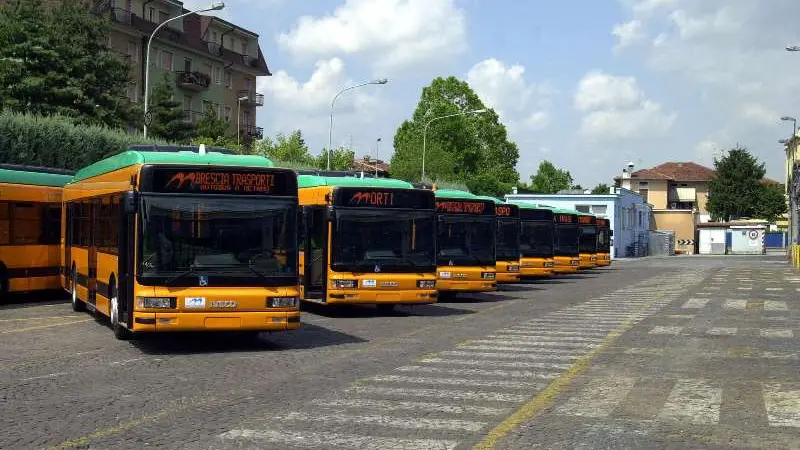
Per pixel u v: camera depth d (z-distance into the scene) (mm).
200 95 72062
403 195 19406
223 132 63281
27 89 41625
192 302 12898
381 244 19125
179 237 13023
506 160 94188
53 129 32938
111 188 15445
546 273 34688
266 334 16141
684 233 98000
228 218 13258
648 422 8242
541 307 22719
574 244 39250
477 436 7648
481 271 24141
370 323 18375
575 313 20766
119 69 46312
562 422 8242
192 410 8859
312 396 9633
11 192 21531
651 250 88000
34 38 42656
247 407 9000
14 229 21641
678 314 20312
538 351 13523
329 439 7543
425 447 7234
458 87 90812
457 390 9992
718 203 108375
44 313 19844
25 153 31625
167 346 14266
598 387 10188
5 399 9531
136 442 7473
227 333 16062
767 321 18500
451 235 24141
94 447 7309
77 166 33844
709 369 11602
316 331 16703
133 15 62750
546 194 76125
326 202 19156
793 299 25141
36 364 12227
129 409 8930
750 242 90812
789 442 7453
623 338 15289
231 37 77062
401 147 82812
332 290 18750
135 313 12844
